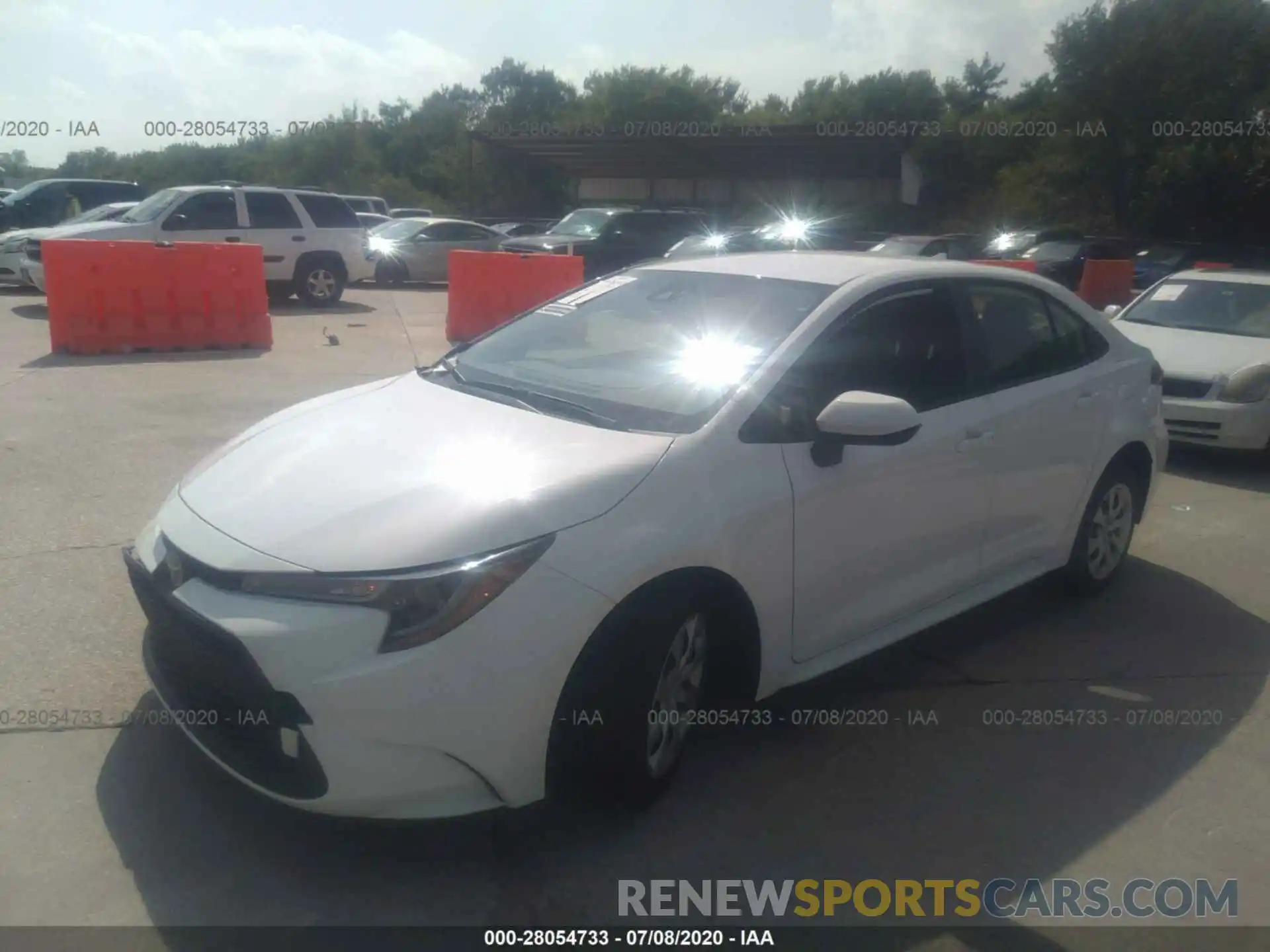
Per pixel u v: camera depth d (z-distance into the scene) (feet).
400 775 9.71
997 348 15.53
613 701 10.55
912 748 13.28
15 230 66.13
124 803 11.31
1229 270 33.50
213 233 55.01
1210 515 23.81
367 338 45.52
